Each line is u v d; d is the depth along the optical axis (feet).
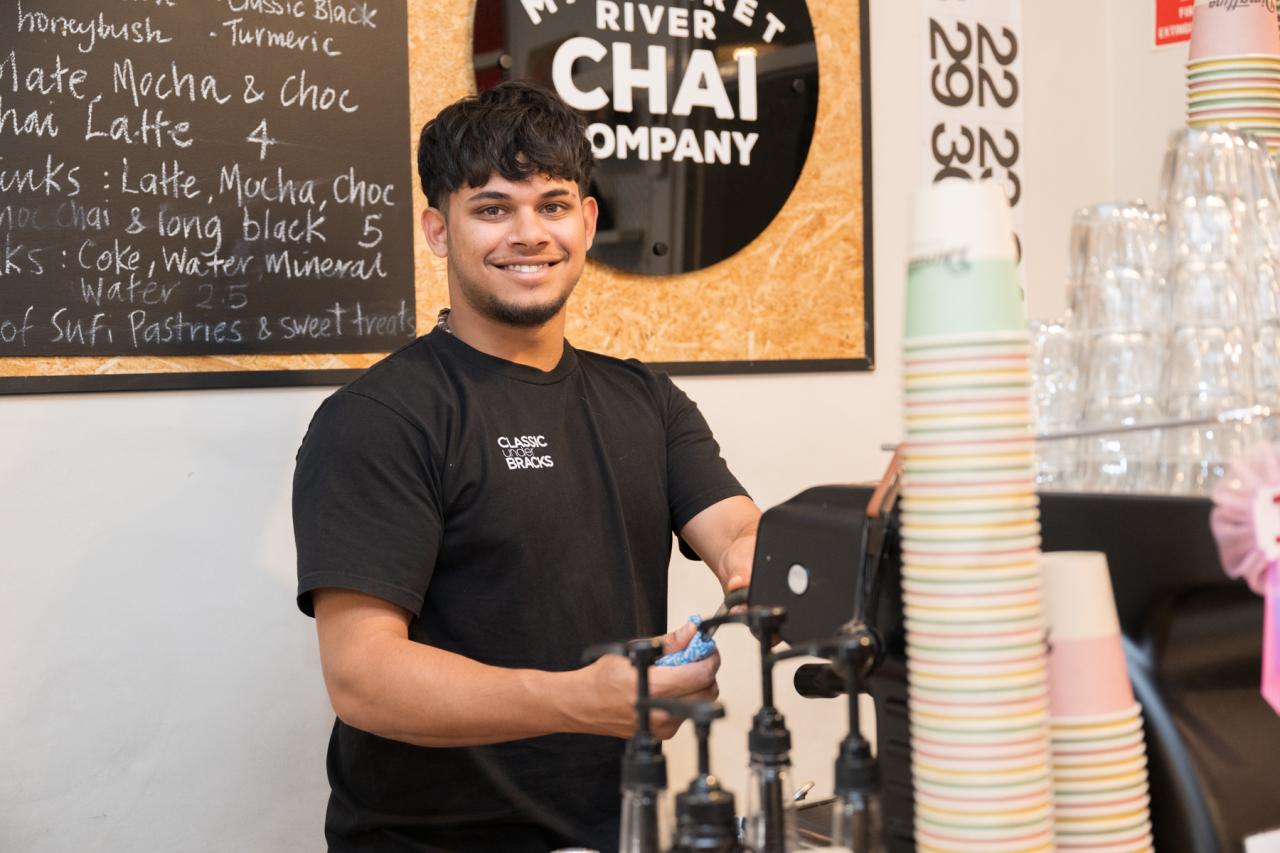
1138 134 10.28
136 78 6.91
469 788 5.44
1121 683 2.85
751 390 8.82
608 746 5.61
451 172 5.64
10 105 6.64
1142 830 2.84
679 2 8.44
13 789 6.73
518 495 5.52
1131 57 10.28
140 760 7.00
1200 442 3.19
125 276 6.91
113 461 6.94
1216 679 2.99
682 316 8.53
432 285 7.74
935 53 9.56
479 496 5.46
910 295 2.66
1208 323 3.28
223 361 7.14
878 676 3.18
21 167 6.66
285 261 7.29
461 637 5.47
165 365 7.01
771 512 3.61
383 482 5.19
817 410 9.09
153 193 6.97
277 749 7.34
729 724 8.66
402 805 5.46
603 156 8.17
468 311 5.74
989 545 2.57
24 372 6.70
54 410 6.81
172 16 6.99
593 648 2.74
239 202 7.17
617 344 8.31
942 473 2.59
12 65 6.64
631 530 5.96
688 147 8.47
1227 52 4.17
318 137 7.37
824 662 3.46
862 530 3.22
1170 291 3.37
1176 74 9.96
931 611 2.62
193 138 7.05
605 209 8.19
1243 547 2.91
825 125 9.03
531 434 5.67
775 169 8.80
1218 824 2.88
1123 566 3.04
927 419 2.61
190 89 7.04
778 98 8.80
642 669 2.68
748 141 8.70
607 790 5.60
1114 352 3.39
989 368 2.57
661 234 8.38
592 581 5.69
